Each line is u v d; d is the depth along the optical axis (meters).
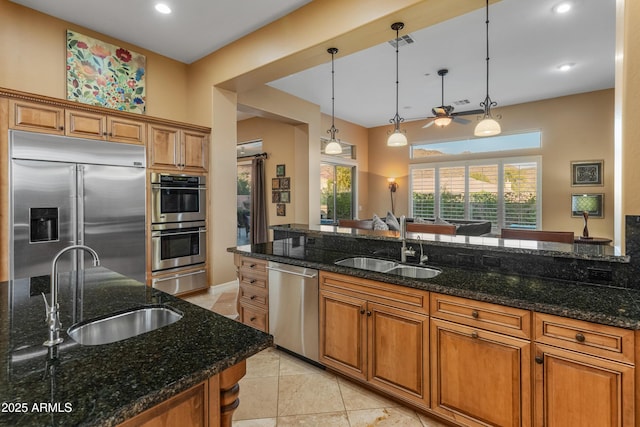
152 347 1.09
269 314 2.77
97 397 0.81
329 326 2.35
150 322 1.51
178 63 4.71
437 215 8.03
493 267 2.15
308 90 5.89
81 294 1.66
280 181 7.00
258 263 2.85
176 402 0.92
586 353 1.39
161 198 4.02
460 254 2.30
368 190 9.19
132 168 3.76
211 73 4.45
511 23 3.67
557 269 1.93
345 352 2.26
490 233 6.34
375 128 9.07
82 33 3.78
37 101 3.09
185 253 4.27
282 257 2.69
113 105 4.04
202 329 1.24
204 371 0.95
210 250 4.54
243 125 7.77
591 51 4.38
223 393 1.04
